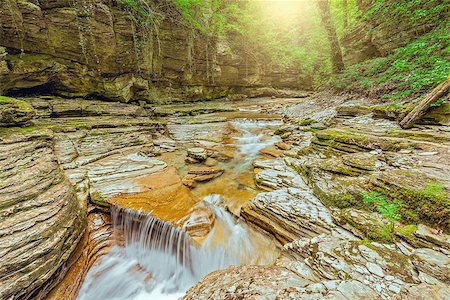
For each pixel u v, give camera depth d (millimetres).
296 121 11828
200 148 9000
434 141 4688
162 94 16531
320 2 12555
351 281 2479
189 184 6559
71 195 4500
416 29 9523
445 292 2125
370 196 3785
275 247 4227
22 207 3547
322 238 3447
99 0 10492
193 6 15180
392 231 3174
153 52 14250
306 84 26984
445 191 3109
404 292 2213
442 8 7566
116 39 11711
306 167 5902
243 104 20281
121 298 4238
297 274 2969
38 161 4863
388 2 10625
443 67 5832
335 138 6324
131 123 10328
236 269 3424
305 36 23688
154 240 4848
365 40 13336
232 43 20625
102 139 8430
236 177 7211
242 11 19891
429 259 2562
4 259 2834
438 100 5398
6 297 2684
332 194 4352
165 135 11406
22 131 5949
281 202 4730
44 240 3305
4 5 8164
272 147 9586
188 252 4500
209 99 20969
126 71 12852
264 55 23844
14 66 8703
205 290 2998
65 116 9617
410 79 7332
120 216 5137
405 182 3549
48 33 9469
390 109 6695
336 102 11344
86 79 11273
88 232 4707
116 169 6660
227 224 5074
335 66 13188
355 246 3084
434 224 2961
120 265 4738
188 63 16781
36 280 3033
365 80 10102
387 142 5062
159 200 5469
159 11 13656
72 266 3871
